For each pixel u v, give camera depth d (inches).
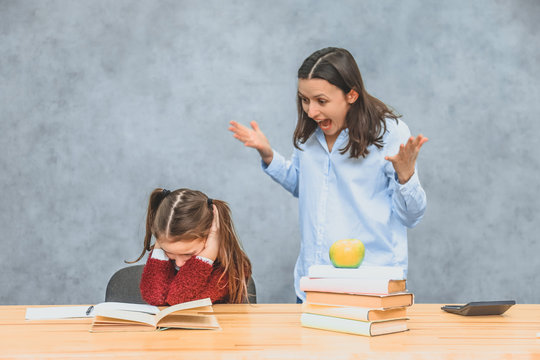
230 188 132.0
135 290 80.8
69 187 130.3
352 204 75.1
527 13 137.4
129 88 132.2
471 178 134.6
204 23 133.6
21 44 131.7
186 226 66.2
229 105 133.1
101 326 50.3
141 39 132.9
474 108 135.3
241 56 133.5
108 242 130.4
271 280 130.8
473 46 135.9
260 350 43.5
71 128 131.1
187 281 66.7
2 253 128.7
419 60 134.8
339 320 50.5
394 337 48.6
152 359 42.0
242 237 131.0
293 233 131.8
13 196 129.6
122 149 131.4
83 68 132.0
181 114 132.4
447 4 135.9
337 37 134.0
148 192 131.3
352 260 52.8
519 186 135.5
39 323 53.7
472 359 43.2
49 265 129.3
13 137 130.3
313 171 77.9
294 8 134.3
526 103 136.4
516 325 54.4
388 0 135.0
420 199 66.7
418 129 134.0
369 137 71.3
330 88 66.9
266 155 80.5
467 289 133.1
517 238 134.6
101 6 132.9
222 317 58.1
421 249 132.9
